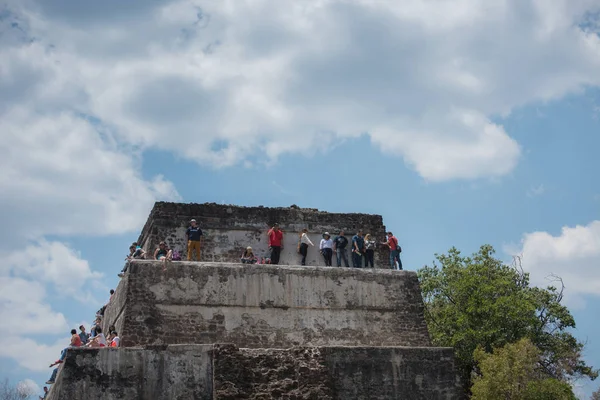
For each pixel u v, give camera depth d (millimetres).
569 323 39594
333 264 32031
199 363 26078
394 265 32594
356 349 27844
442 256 42156
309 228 32375
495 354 33688
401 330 30188
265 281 29266
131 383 25109
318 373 26859
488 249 41375
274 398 26062
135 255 29516
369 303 30219
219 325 28156
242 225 31578
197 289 28391
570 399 33125
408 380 28047
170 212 31062
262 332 28562
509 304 37312
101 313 33094
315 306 29547
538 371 36781
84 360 24859
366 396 27406
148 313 27531
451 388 28406
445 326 38719
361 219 33219
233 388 25672
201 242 30906
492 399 32281
